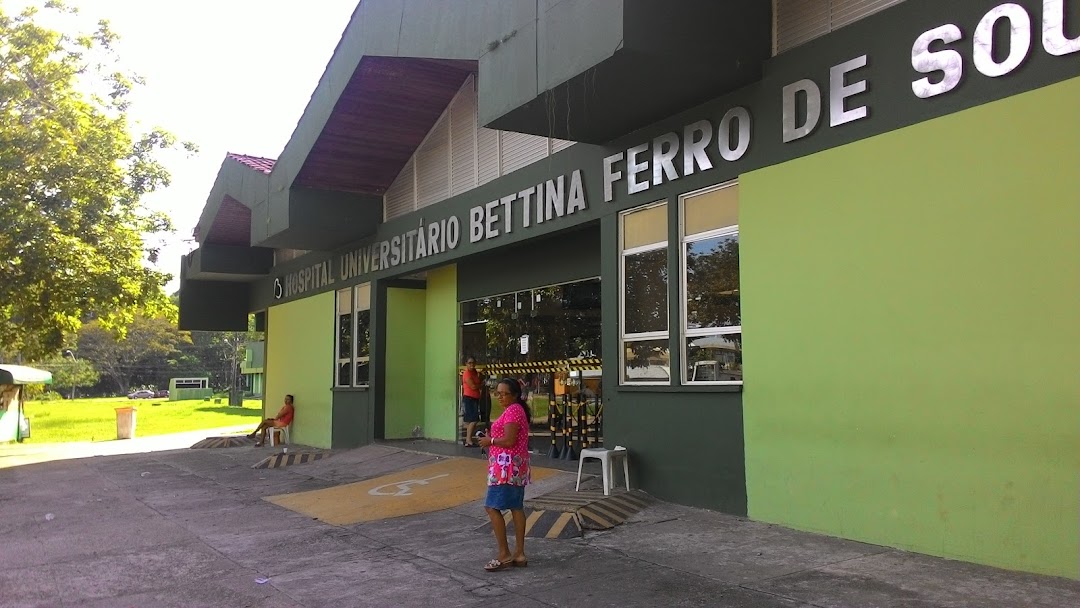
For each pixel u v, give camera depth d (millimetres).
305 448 18000
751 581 5723
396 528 8344
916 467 6297
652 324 9148
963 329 6023
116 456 18000
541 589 5824
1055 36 5566
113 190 19734
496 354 13812
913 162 6438
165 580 6652
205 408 53219
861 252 6801
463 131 13297
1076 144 5434
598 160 9961
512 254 13336
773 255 7598
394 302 15969
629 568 6246
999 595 5113
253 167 17234
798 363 7301
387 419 15672
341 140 14094
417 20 10617
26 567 7262
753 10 7719
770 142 7691
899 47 6613
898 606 5020
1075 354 5383
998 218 5844
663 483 8695
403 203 15109
